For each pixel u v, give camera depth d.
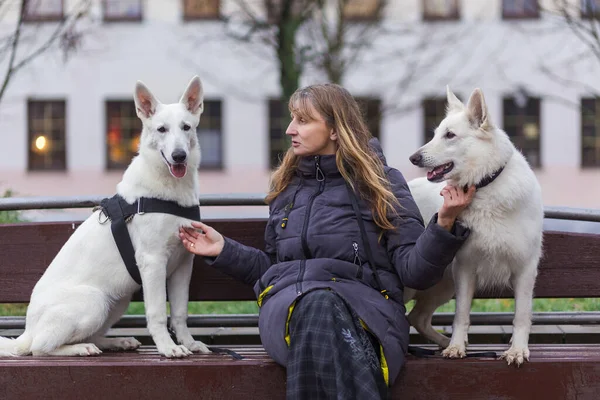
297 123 3.49
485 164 3.27
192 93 3.82
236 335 4.45
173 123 3.66
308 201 3.43
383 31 14.75
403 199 3.42
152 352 3.71
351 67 14.46
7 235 4.00
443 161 3.32
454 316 3.73
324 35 12.41
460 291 3.42
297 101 3.48
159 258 3.60
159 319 3.57
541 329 4.44
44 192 19.03
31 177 18.98
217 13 15.12
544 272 3.90
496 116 17.78
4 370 3.23
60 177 19.00
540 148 18.28
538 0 10.46
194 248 3.52
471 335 4.41
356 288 3.19
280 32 12.10
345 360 2.93
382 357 3.08
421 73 16.39
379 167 3.44
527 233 3.30
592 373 3.15
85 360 3.33
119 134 18.94
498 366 3.17
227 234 4.04
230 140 18.73
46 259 3.99
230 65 18.30
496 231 3.29
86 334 3.59
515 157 3.34
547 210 3.90
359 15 14.23
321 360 2.93
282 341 3.10
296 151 3.48
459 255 3.39
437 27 17.05
